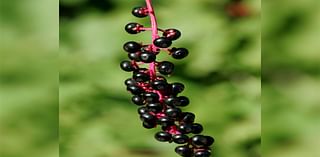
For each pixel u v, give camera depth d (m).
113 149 0.81
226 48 0.84
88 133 0.81
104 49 0.84
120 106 0.82
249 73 0.84
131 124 0.82
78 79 0.83
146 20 0.84
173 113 0.48
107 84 0.83
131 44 0.49
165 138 0.48
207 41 0.84
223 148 0.81
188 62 0.83
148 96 0.48
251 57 0.84
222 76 0.84
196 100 0.82
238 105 0.82
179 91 0.49
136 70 0.49
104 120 0.82
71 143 0.81
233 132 0.81
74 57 0.84
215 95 0.82
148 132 0.81
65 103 0.82
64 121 0.82
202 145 0.48
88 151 0.81
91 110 0.82
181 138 0.48
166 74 0.49
